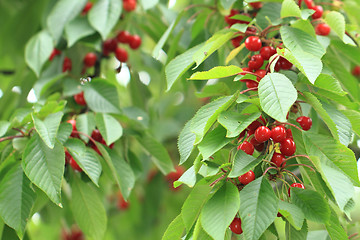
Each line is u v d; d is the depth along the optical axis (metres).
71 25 1.75
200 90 1.70
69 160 1.60
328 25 1.50
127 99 2.26
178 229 1.29
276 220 1.38
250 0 1.51
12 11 2.15
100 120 1.63
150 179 2.24
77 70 1.87
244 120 1.23
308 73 1.25
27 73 1.91
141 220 2.28
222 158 1.38
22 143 1.53
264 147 1.31
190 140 1.31
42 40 1.75
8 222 1.44
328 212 1.24
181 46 1.77
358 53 1.58
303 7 1.57
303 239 1.28
